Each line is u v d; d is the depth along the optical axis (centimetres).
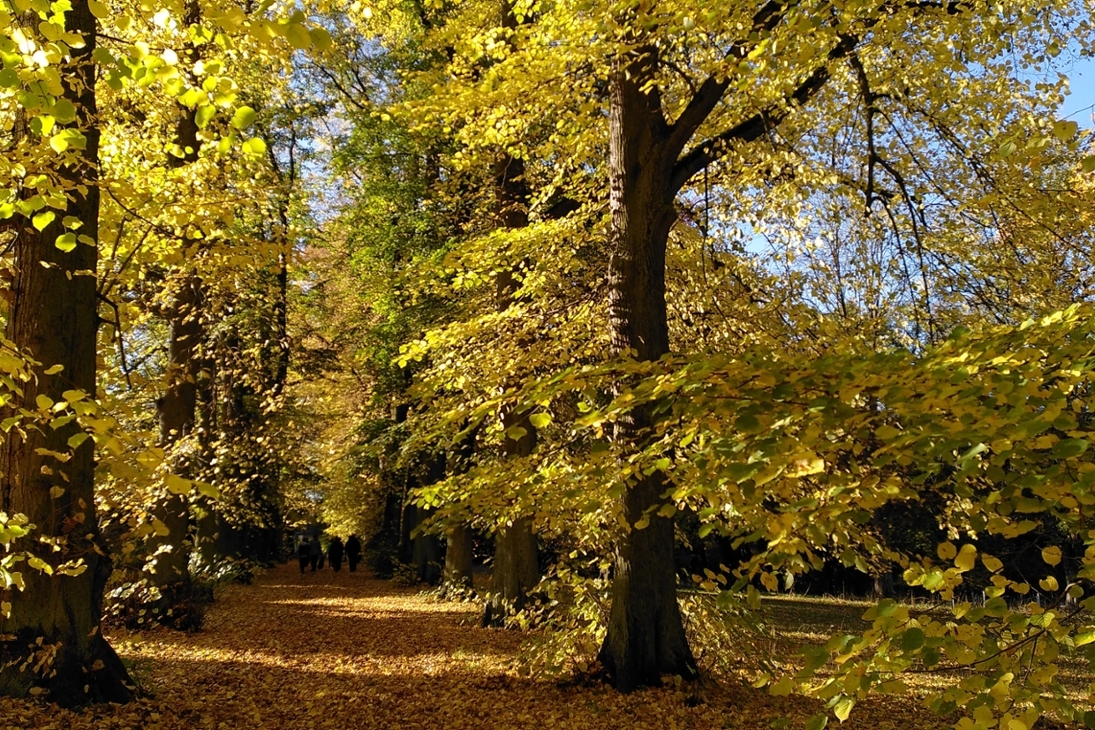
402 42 1441
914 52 674
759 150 718
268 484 1705
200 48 600
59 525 545
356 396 2172
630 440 418
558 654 730
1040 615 228
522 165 1189
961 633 232
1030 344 302
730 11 541
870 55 703
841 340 636
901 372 284
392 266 1441
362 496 2409
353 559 2459
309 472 1889
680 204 865
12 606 537
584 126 844
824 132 812
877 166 782
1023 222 652
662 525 702
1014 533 248
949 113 705
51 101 280
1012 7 637
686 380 304
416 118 879
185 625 998
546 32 723
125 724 544
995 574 249
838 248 805
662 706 643
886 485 267
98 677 572
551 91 766
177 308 991
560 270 909
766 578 292
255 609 1344
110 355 713
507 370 746
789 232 773
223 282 789
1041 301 630
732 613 736
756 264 859
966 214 704
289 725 623
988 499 246
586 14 677
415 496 574
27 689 531
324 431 2375
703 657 728
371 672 846
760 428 267
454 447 1379
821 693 232
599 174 920
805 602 1602
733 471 250
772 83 597
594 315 834
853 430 283
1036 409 263
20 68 290
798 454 246
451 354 811
